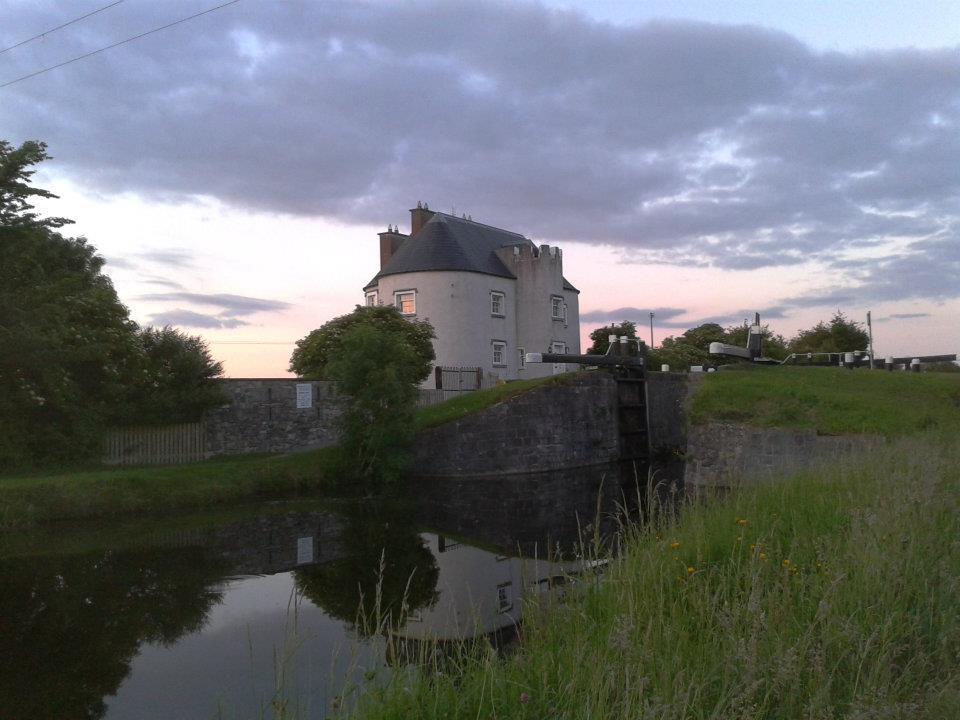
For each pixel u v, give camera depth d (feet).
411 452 103.71
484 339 158.30
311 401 103.71
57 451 80.43
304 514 72.02
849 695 14.40
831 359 158.61
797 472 38.96
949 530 22.88
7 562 51.52
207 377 95.25
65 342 81.35
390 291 157.89
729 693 14.17
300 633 33.40
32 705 26.55
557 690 15.92
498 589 40.11
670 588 21.22
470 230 172.55
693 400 85.66
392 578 44.70
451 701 16.25
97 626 36.09
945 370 143.13
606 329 217.77
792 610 17.93
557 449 111.34
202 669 29.48
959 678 13.89
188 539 59.52
